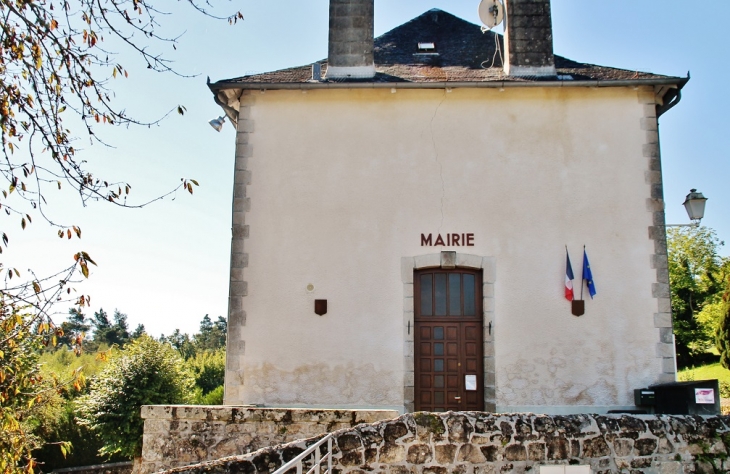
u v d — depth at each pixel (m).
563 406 9.04
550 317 9.30
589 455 6.03
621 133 9.80
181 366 22.38
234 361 9.23
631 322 9.25
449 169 9.77
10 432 5.91
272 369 9.23
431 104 9.97
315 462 5.20
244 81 9.84
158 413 7.67
